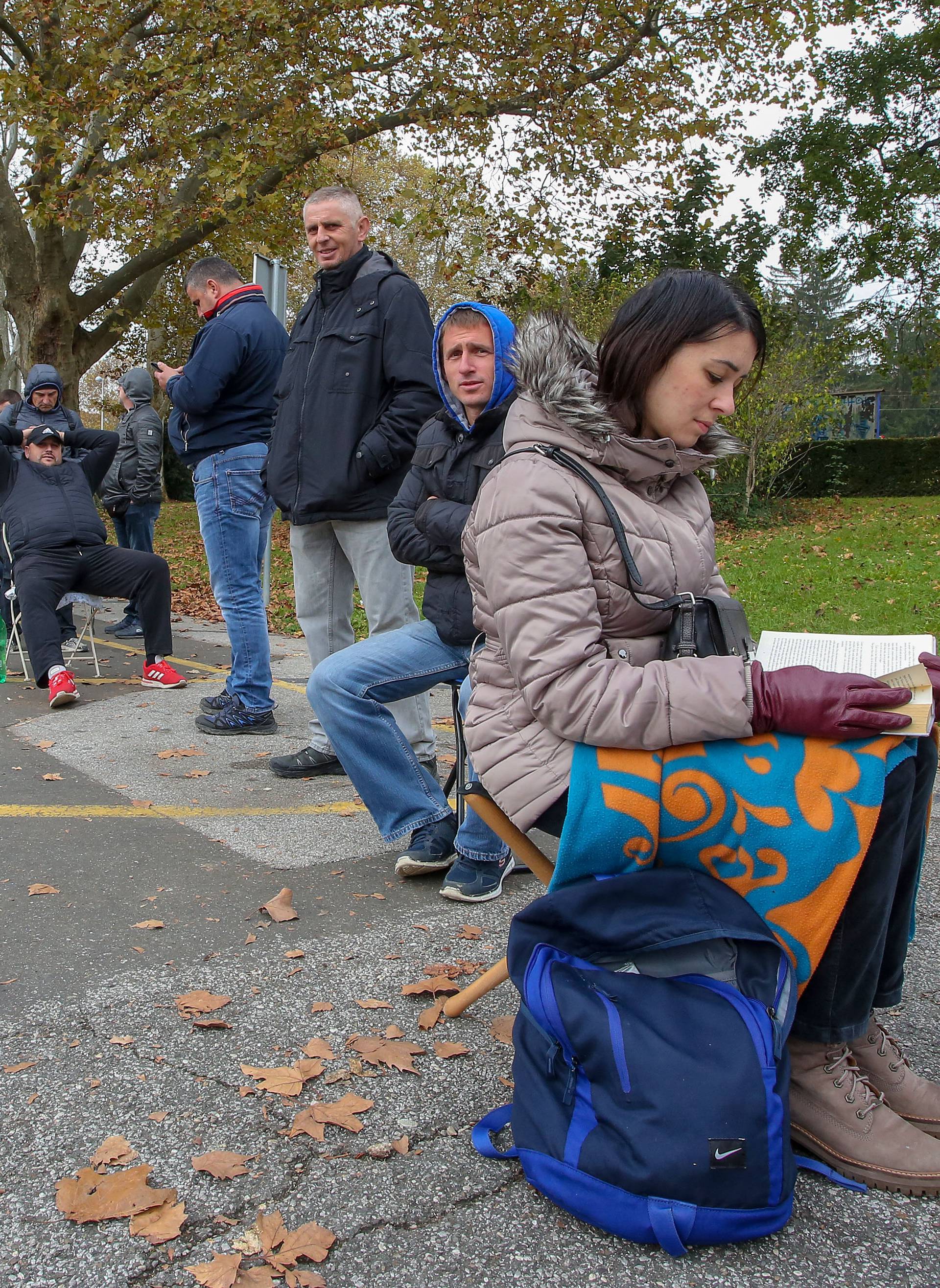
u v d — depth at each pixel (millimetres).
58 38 14156
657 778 1851
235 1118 2100
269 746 5238
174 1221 1778
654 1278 1681
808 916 1837
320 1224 1789
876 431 40688
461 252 16156
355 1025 2488
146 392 8945
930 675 1849
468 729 2070
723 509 21391
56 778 4559
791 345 21547
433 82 14609
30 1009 2527
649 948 1872
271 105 14289
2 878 3389
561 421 1997
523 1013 1991
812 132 26234
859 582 12539
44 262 16609
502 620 1936
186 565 15844
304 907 3219
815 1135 1972
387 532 3559
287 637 9188
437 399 4168
